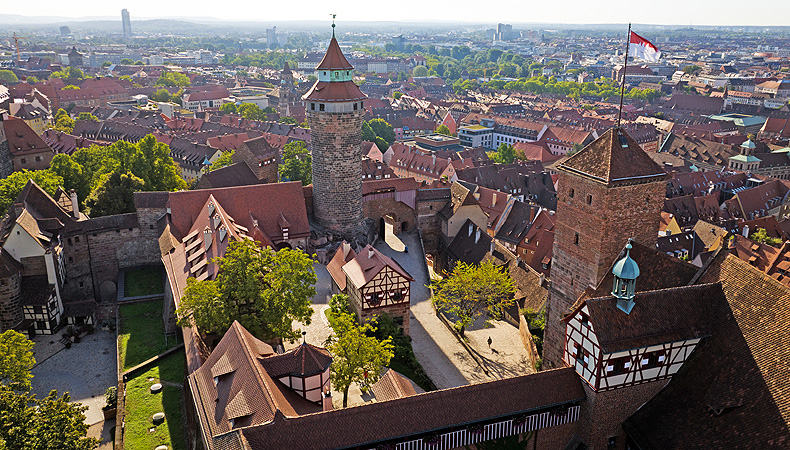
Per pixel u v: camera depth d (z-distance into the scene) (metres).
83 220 99.94
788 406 43.25
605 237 59.72
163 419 64.81
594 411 51.00
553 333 68.19
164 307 89.44
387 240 117.88
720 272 53.66
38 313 89.19
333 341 67.75
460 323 82.19
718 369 48.97
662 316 50.91
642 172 59.53
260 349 59.16
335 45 101.81
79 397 76.94
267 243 91.75
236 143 186.25
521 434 51.12
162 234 97.81
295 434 44.81
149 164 126.56
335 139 102.94
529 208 128.38
